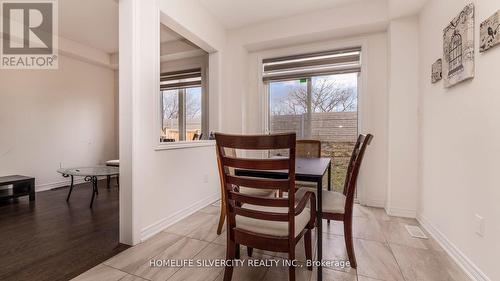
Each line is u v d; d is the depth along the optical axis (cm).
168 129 442
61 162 423
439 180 202
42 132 397
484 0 142
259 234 127
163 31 358
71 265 163
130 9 191
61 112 424
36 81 389
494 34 131
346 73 321
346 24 288
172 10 240
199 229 225
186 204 264
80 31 381
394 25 265
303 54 341
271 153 344
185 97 428
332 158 337
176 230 223
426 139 232
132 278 149
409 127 259
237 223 136
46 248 188
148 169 208
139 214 197
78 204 313
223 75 352
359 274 153
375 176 300
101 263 166
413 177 258
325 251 183
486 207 139
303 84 351
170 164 239
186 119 428
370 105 303
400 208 264
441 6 202
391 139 267
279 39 327
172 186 241
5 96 354
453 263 166
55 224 240
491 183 135
